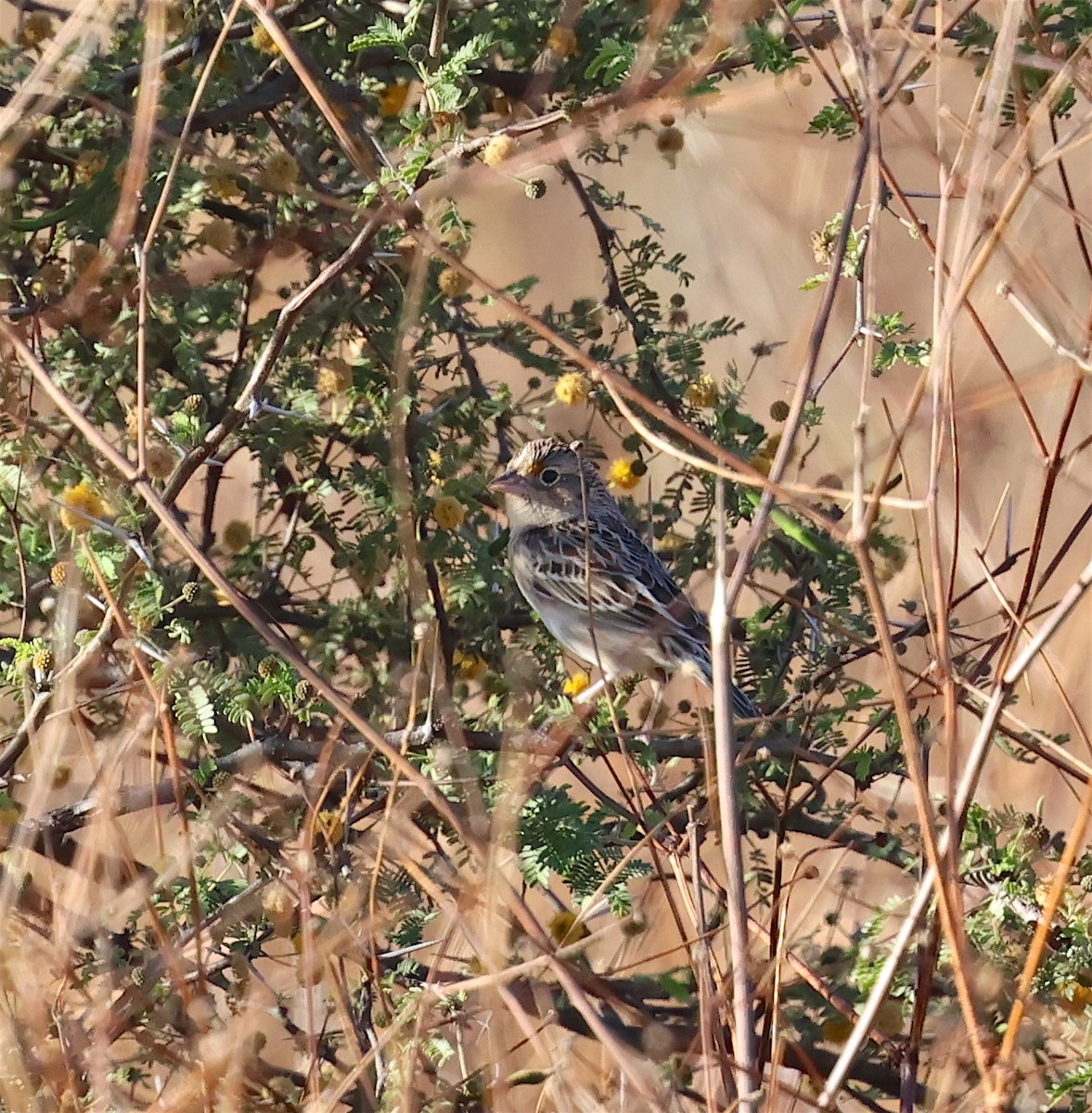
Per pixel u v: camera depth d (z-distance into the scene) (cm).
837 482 984
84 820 853
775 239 1370
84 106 978
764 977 702
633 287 1100
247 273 999
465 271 704
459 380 1127
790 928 846
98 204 941
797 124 1295
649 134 1230
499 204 1387
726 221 1392
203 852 835
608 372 729
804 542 1002
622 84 947
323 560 1273
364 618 1009
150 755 850
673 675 1265
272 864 820
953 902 650
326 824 848
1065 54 812
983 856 827
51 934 797
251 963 876
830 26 883
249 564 1017
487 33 866
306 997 759
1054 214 1015
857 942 849
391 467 965
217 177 951
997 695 670
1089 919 806
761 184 1327
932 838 638
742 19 821
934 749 1108
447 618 1023
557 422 1267
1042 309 757
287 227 995
